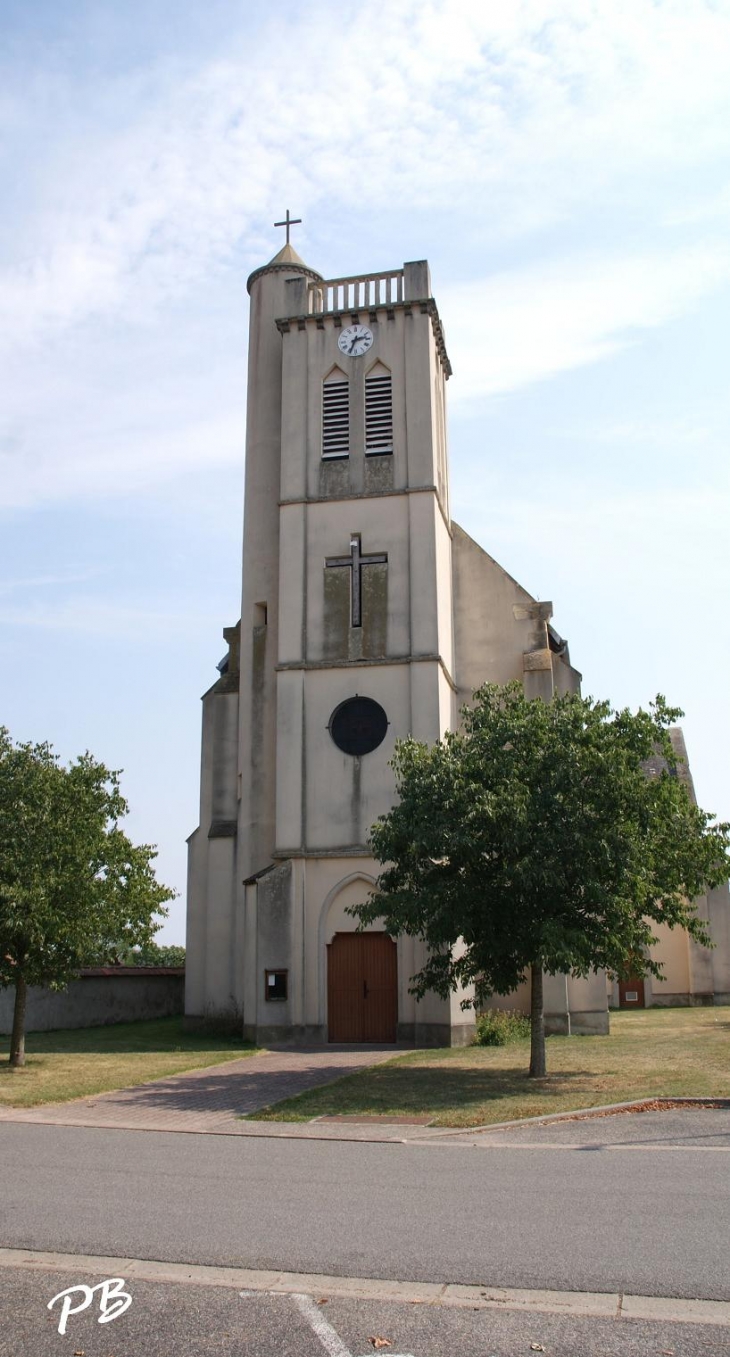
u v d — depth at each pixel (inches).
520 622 1293.1
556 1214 378.0
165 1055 985.5
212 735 1337.4
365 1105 665.6
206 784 1341.0
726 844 820.6
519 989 1186.6
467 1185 431.8
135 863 968.3
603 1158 486.3
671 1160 476.1
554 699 886.4
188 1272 321.7
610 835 766.5
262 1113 640.4
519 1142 540.4
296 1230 363.3
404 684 1160.2
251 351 1376.7
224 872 1261.1
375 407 1248.2
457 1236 352.2
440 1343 266.2
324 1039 1083.9
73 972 932.6
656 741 841.5
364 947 1106.1
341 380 1264.8
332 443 1245.7
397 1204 399.2
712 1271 311.3
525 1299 294.5
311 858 1125.7
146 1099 707.4
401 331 1259.8
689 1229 353.1
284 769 1152.2
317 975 1097.4
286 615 1197.7
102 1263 331.3
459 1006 1067.9
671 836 814.5
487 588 1309.1
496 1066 855.7
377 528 1208.8
